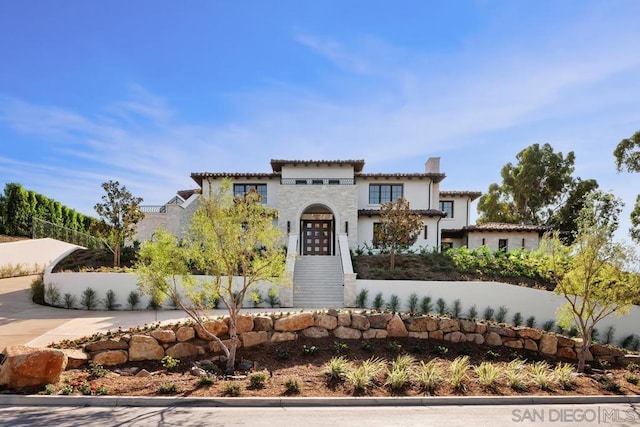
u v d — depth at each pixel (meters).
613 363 11.32
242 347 10.55
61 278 16.05
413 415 7.02
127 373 8.77
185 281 9.15
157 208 26.88
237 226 8.94
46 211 29.56
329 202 25.00
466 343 11.52
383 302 16.61
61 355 7.94
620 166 23.25
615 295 10.08
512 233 27.94
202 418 6.63
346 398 7.54
